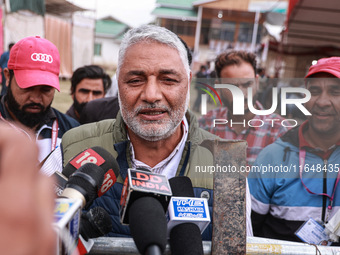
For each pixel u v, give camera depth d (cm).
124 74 108
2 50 1069
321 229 142
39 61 194
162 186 85
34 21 1155
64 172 101
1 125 39
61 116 214
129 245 92
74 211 70
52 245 40
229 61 261
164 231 75
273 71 1155
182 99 111
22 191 37
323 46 1064
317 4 698
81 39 1678
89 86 313
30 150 38
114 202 119
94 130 134
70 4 1485
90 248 89
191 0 2423
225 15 2266
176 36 111
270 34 1180
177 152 123
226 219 96
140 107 108
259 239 104
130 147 124
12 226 36
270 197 149
